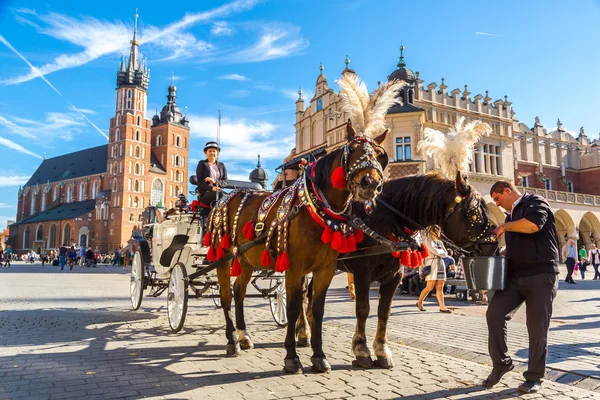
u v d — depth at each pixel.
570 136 52.72
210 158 7.93
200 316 9.17
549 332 7.47
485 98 36.84
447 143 5.84
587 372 4.83
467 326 8.12
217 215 6.51
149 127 95.31
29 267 43.28
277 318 8.07
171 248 7.91
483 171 34.59
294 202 5.02
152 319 8.47
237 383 4.48
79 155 114.69
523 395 4.19
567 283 20.56
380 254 5.21
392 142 29.34
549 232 4.32
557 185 49.75
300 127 38.03
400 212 5.21
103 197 91.81
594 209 41.66
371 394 4.19
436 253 10.22
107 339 6.53
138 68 95.56
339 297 13.74
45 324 7.71
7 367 4.94
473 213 4.46
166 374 4.77
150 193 93.88
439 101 34.22
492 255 4.43
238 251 5.77
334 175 4.43
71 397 4.01
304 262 4.92
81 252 52.81
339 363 5.39
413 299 13.46
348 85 5.23
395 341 6.84
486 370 5.07
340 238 4.58
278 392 4.21
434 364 5.35
